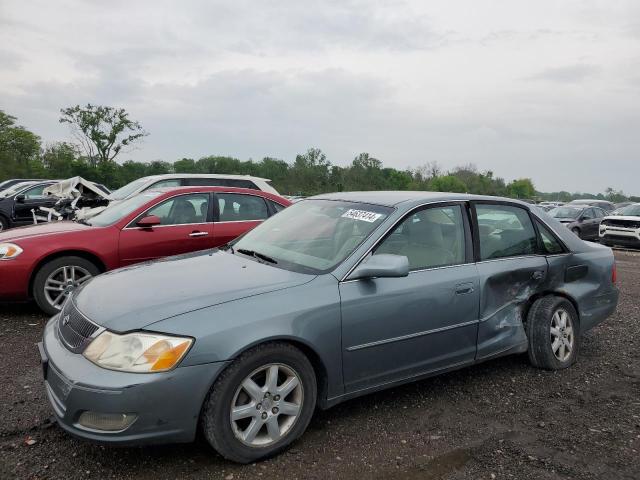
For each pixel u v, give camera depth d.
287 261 3.57
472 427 3.44
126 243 6.07
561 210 20.47
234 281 3.20
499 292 4.11
